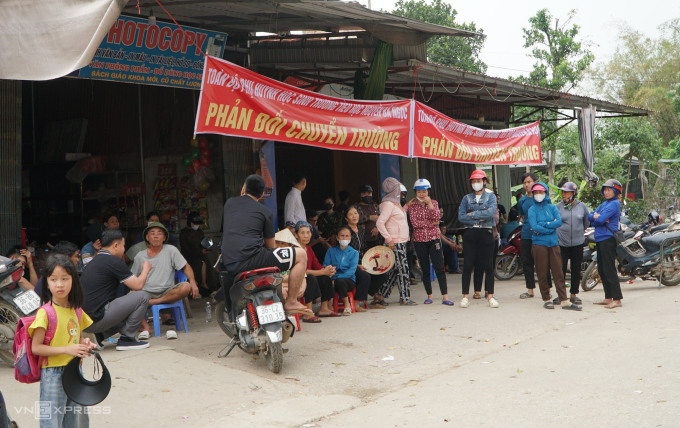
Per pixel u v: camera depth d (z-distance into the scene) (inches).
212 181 425.1
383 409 196.2
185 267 306.7
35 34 232.4
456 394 206.7
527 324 315.3
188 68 346.3
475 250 365.1
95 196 474.0
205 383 220.7
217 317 277.4
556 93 547.2
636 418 174.6
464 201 368.2
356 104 330.0
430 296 377.4
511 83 496.1
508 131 438.0
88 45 227.5
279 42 390.0
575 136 1019.3
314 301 333.4
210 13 333.4
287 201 374.6
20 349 147.5
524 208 393.7
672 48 1425.9
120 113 464.1
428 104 570.6
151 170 450.9
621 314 332.2
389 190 368.5
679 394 193.3
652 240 421.4
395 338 288.5
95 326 255.0
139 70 326.6
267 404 202.4
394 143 350.3
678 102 1318.9
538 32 1280.8
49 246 393.4
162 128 445.4
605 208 351.9
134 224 456.1
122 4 229.1
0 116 295.4
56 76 229.6
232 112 276.8
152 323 324.8
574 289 358.0
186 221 435.2
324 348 271.0
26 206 495.8
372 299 395.2
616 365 231.5
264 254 245.4
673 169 1163.3
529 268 393.4
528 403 192.7
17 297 237.6
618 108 642.8
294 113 302.4
